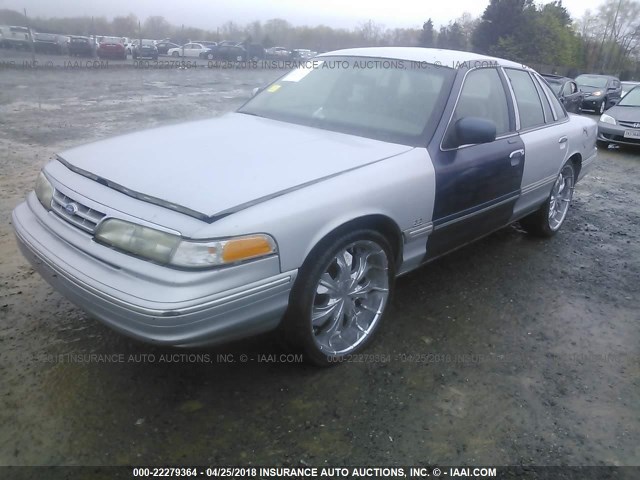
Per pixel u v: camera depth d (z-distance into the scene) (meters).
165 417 2.56
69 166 2.86
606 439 2.59
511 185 4.00
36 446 2.36
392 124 3.46
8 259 4.04
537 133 4.39
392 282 3.21
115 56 31.30
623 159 10.26
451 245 3.66
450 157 3.37
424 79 3.69
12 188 5.80
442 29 57.03
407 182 3.05
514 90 4.27
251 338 3.20
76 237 2.53
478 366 3.08
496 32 48.91
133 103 13.54
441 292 3.94
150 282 2.27
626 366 3.18
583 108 19.12
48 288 3.65
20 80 17.91
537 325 3.57
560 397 2.86
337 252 2.77
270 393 2.76
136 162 2.77
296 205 2.54
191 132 3.32
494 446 2.50
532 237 5.23
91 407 2.60
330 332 2.96
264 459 2.36
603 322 3.66
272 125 3.55
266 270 2.43
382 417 2.64
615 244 5.23
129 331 2.33
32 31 31.73
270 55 41.06
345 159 2.97
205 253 2.25
